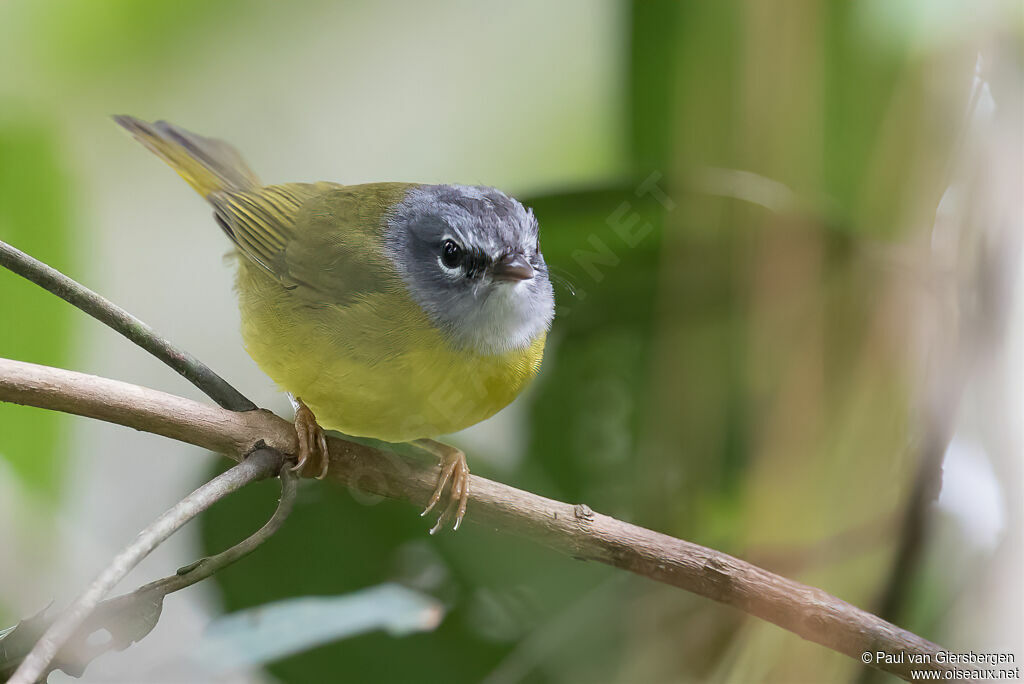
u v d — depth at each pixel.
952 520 2.29
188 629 2.33
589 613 2.31
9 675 2.23
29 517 2.32
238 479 2.25
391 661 2.31
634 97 2.32
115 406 2.26
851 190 2.30
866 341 2.30
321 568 2.31
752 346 2.30
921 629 2.29
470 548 2.31
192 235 2.40
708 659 2.30
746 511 2.30
